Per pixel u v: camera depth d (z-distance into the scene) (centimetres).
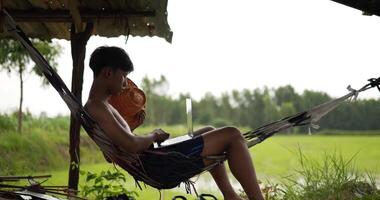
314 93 3312
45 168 1421
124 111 492
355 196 695
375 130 2839
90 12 688
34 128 1683
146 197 954
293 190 731
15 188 457
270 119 3262
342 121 2819
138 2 668
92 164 1484
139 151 439
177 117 2905
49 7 689
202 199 452
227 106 3331
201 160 446
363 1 491
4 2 680
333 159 762
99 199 620
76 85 682
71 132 679
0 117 1595
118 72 453
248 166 443
